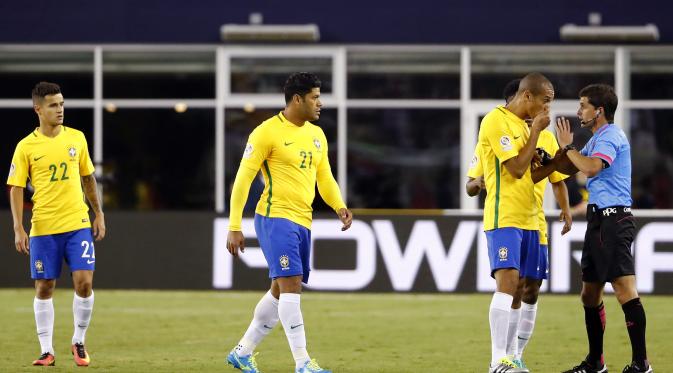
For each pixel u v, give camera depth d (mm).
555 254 55906
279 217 30625
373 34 69188
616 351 38438
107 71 69938
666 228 55812
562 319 47281
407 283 56531
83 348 34656
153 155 70250
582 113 32031
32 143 34094
